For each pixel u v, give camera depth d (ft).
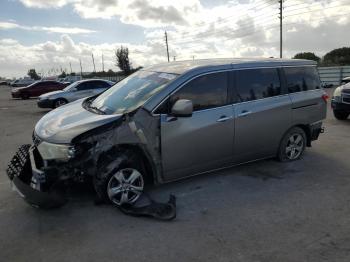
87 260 11.05
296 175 18.34
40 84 92.68
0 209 14.71
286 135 19.66
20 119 46.21
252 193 16.10
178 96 15.21
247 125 17.34
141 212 13.85
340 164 20.10
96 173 13.83
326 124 32.99
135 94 15.83
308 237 12.17
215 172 18.76
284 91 19.04
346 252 11.24
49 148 13.47
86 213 14.15
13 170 14.58
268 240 12.02
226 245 11.75
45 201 13.01
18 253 11.48
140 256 11.20
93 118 14.43
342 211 14.19
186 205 14.89
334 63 139.54
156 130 14.70
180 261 10.89
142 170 14.88
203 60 18.03
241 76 17.29
